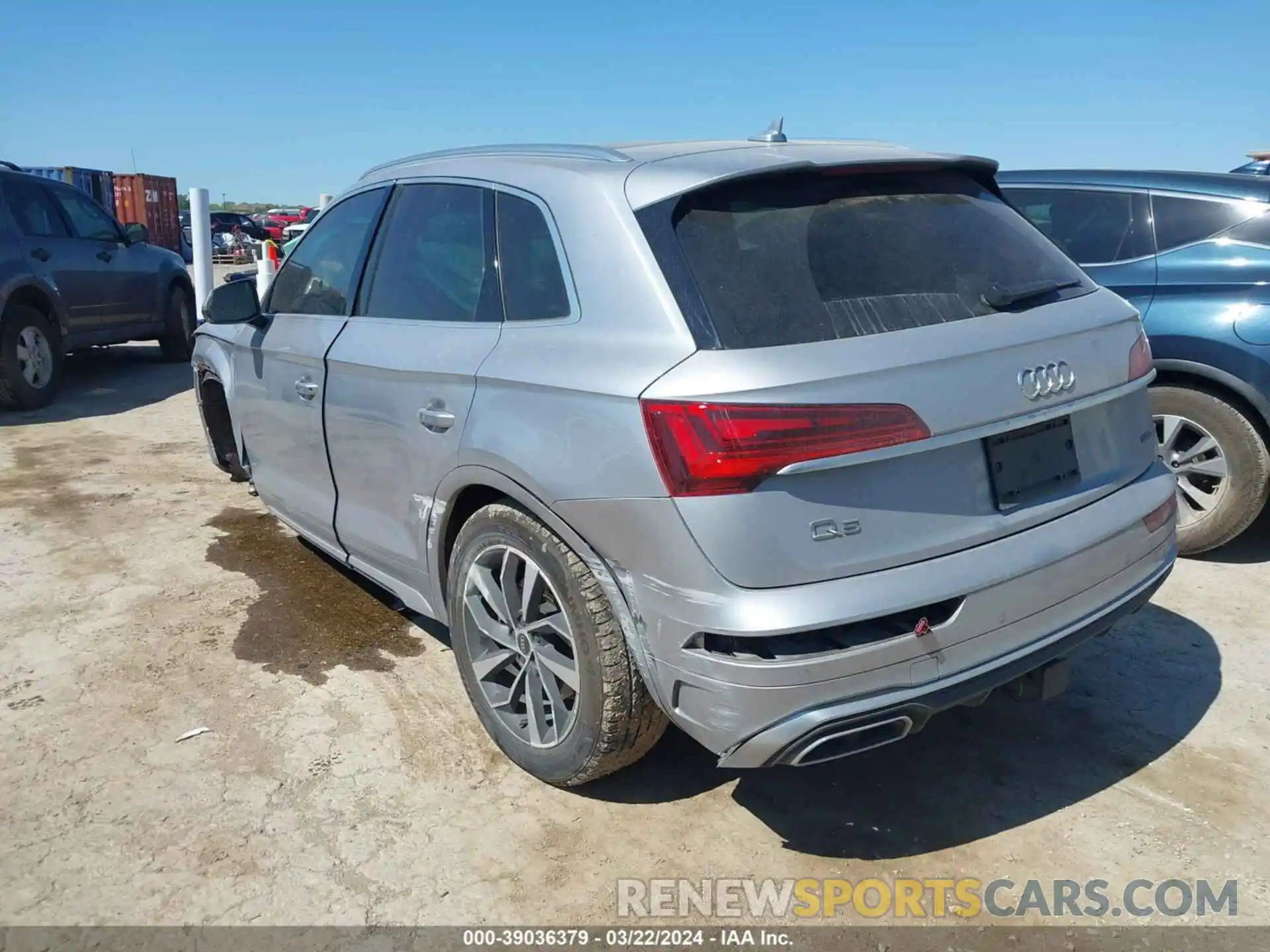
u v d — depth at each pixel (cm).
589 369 257
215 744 329
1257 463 450
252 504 579
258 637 405
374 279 370
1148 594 294
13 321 803
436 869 273
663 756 325
